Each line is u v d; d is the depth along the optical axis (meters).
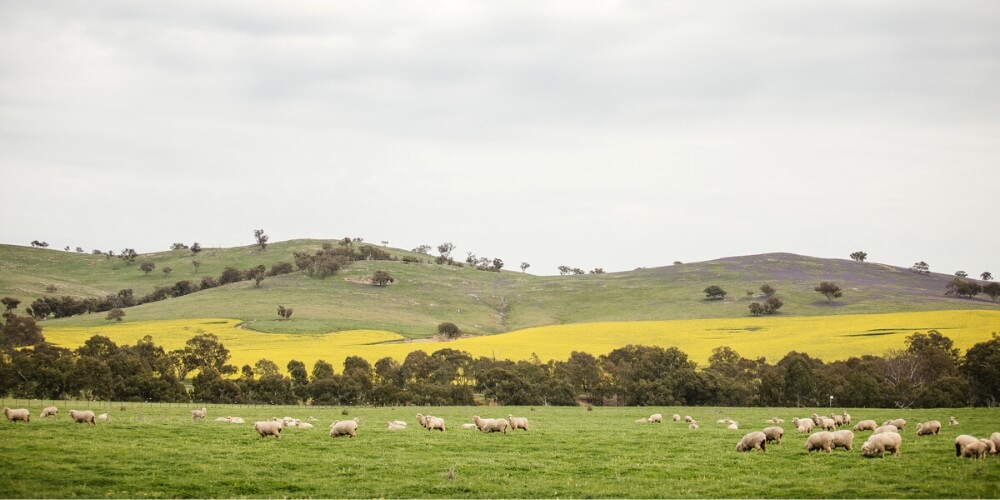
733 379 105.25
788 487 28.39
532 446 40.22
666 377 102.50
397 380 108.56
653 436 46.31
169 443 38.00
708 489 28.55
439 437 43.88
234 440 40.09
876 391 92.06
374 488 28.92
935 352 102.00
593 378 106.19
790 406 96.12
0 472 29.31
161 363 102.25
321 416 67.50
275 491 28.44
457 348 145.00
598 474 31.83
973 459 31.89
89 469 30.75
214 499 27.23
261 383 99.88
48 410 51.12
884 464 31.77
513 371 103.38
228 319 197.12
